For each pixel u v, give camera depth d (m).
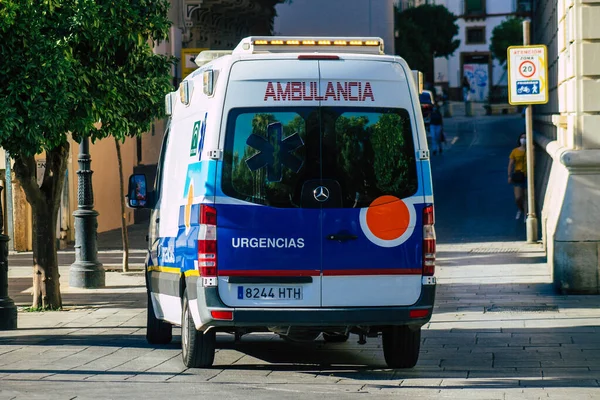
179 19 42.34
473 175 50.19
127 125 20.06
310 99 13.41
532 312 19.52
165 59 20.98
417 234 13.51
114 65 20.03
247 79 13.35
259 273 13.31
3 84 17.45
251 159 13.33
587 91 21.62
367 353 15.99
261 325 13.33
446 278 24.62
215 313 13.26
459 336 17.09
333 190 13.38
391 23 60.81
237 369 14.45
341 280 13.38
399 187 13.49
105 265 28.61
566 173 22.48
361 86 13.49
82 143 24.52
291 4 59.88
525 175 35.81
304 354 15.89
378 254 13.41
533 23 52.38
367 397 12.31
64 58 17.58
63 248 33.66
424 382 13.35
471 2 132.25
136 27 19.73
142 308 21.19
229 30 50.91
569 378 13.52
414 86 13.62
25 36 17.31
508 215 38.06
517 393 12.52
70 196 34.31
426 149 13.57
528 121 31.11
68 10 18.33
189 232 13.94
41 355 15.69
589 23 21.72
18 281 26.12
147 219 43.28
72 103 18.38
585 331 17.33
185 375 13.94
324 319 13.34
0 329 18.45
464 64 133.12
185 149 14.70
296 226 13.33
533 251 29.27
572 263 21.61
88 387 13.04
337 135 13.41
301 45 13.86
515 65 27.34
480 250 29.84
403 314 13.43
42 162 32.81
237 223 13.30
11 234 33.22
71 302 22.12
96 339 17.42
